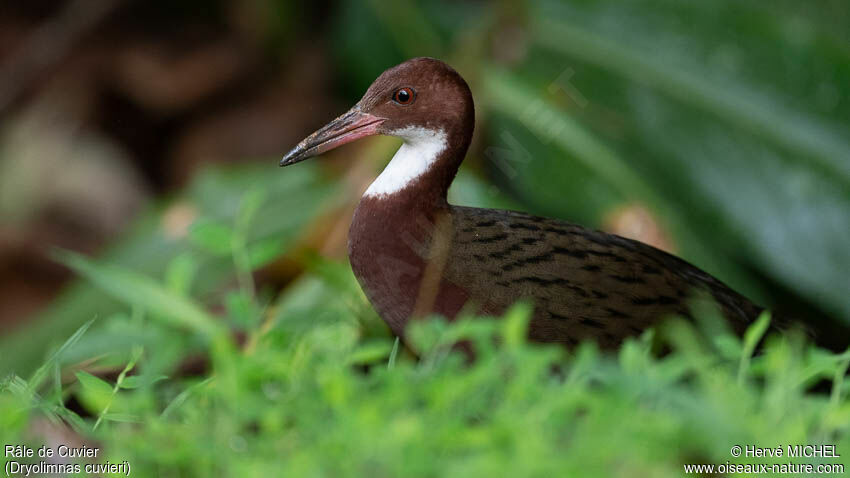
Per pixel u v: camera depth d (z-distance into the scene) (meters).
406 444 4.54
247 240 10.86
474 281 7.58
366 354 5.62
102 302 10.83
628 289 7.61
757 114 12.05
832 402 5.14
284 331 6.87
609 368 5.07
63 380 7.62
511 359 5.30
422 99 8.06
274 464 4.67
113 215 14.91
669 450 4.84
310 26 15.95
